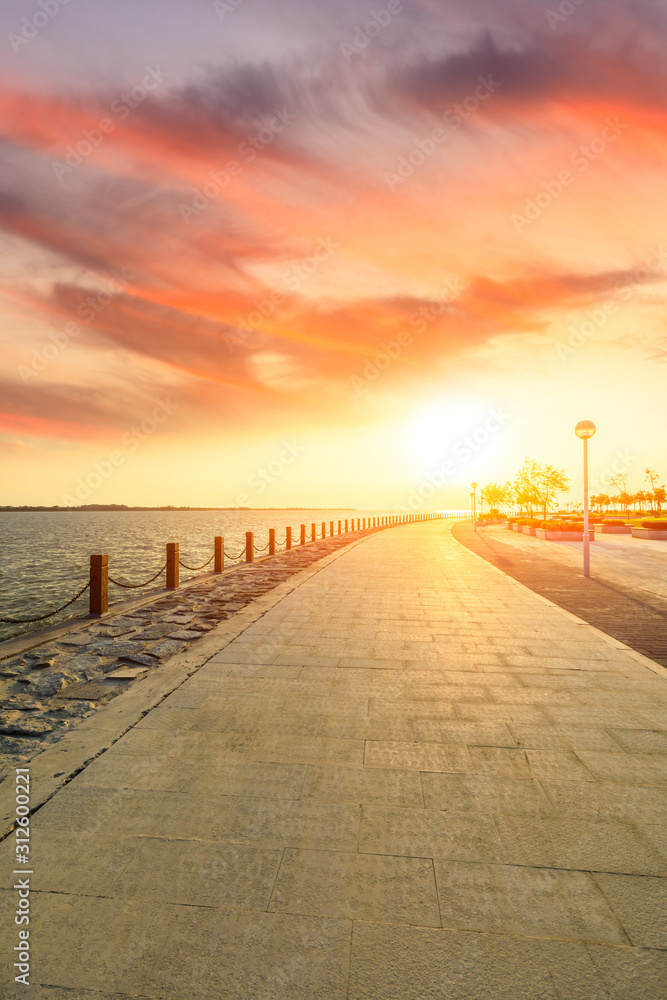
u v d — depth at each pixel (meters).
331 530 31.39
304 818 2.74
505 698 4.46
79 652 5.97
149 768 3.27
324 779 3.14
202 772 3.22
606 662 5.48
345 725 3.91
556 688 4.70
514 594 9.71
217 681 4.89
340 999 1.72
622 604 8.77
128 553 41.00
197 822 2.70
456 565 14.68
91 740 3.66
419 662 5.48
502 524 50.47
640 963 1.86
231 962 1.87
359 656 5.70
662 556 17.09
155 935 1.99
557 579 11.78
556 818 2.75
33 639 6.40
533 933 1.99
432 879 2.29
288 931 2.00
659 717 4.07
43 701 4.45
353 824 2.69
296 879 2.28
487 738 3.69
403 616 7.76
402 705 4.30
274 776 3.17
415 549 20.41
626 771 3.24
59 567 31.06
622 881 2.28
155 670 5.26
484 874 2.32
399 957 1.88
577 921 2.05
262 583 11.51
